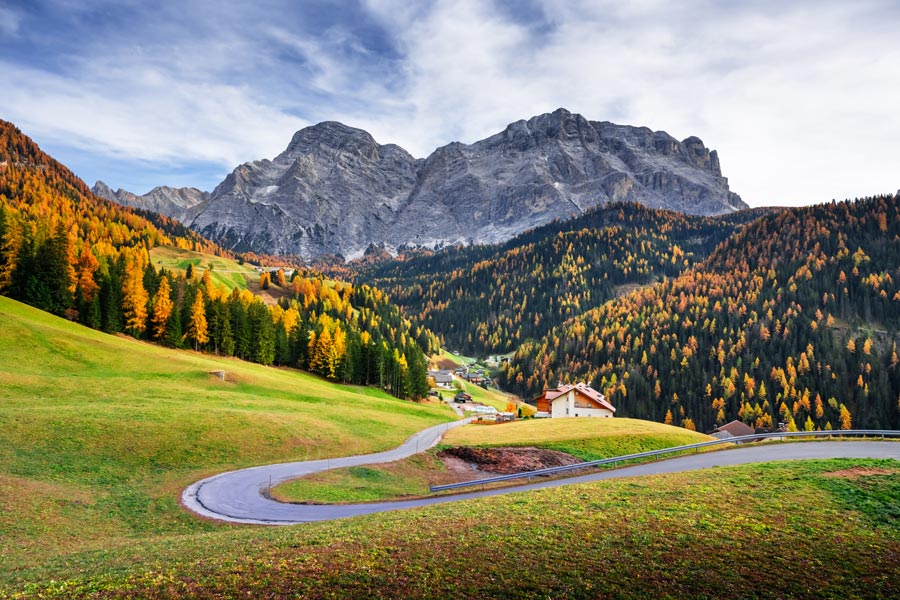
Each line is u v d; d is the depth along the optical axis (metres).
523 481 44.88
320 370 129.00
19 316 81.31
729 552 19.94
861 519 23.34
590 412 110.75
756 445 55.41
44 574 18.80
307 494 38.19
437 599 16.05
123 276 111.44
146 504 34.28
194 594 16.12
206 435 50.66
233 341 116.88
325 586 16.75
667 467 45.72
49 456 39.25
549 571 18.20
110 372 73.81
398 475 47.44
